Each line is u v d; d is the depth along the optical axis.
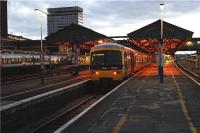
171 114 15.40
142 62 65.12
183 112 15.92
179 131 11.91
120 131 12.03
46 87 34.41
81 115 15.41
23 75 59.38
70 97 26.25
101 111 16.44
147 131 11.95
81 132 11.99
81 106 23.02
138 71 56.09
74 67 54.38
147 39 50.94
